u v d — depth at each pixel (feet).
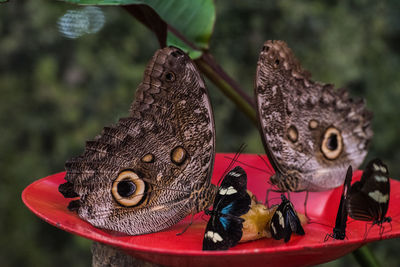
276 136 1.79
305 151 1.83
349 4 4.40
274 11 4.23
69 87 4.78
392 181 1.87
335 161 1.87
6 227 4.81
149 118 1.69
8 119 4.86
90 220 1.66
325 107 1.85
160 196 1.71
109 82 4.69
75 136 4.68
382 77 4.23
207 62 1.85
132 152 1.69
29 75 4.93
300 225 1.73
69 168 1.66
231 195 1.66
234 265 1.58
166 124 1.70
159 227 1.72
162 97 1.69
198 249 1.67
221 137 4.27
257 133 4.34
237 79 4.21
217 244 1.63
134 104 1.69
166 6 1.83
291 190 1.82
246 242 1.72
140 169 1.70
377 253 3.94
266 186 1.96
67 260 4.82
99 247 1.70
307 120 1.83
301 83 1.82
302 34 4.27
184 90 1.70
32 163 4.77
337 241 1.55
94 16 1.94
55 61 4.83
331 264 3.97
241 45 4.23
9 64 4.91
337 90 1.87
